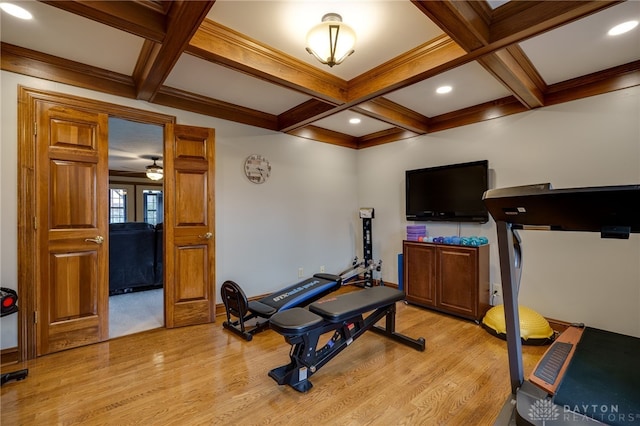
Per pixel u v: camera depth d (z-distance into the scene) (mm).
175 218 3059
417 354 2482
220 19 1972
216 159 3455
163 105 3059
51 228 2473
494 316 2910
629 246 2562
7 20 1958
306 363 2049
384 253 4684
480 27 1844
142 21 1769
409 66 2424
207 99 3289
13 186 2330
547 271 2986
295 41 2227
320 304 2383
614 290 2633
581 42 2170
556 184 2943
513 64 2334
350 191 4973
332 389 1999
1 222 2291
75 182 2576
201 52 2064
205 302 3193
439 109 3631
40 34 2125
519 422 1401
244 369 2248
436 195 3887
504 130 3312
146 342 2715
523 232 3125
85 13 1646
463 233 3717
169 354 2482
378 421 1694
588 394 1398
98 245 2682
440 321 3242
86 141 2623
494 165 3400
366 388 2008
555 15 1688
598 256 2707
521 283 3145
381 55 2402
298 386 1974
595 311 2721
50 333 2457
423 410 1784
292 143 4199
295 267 4234
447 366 2287
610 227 1282
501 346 2625
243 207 3695
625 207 1143
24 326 2355
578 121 2803
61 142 2510
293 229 4215
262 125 3842
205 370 2230
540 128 3043
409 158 4320
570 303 2852
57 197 2498
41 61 2410
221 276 3504
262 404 1842
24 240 2361
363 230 4742
